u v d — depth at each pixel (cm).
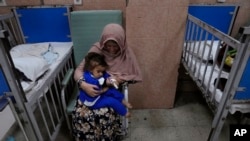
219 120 105
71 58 175
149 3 139
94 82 124
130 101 186
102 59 128
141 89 179
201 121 174
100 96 125
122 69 139
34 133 111
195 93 212
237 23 178
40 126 164
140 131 164
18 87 94
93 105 124
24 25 177
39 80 119
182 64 180
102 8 175
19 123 107
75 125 131
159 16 144
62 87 132
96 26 160
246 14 174
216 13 169
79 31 161
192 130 164
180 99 204
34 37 184
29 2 172
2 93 95
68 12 171
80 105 129
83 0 171
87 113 125
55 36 184
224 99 97
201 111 186
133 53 148
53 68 135
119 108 127
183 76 203
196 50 142
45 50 163
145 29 149
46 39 186
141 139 156
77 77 132
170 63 164
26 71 112
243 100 97
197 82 134
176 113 184
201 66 133
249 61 84
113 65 138
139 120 176
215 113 107
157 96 183
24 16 173
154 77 172
